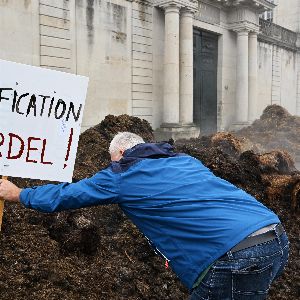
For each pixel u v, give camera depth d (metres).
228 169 5.30
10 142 2.48
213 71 20.58
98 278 3.17
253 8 20.92
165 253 2.14
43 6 12.20
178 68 16.39
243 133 15.95
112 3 14.47
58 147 2.61
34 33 12.04
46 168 2.59
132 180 2.12
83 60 13.62
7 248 3.15
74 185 2.15
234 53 21.42
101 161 5.41
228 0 19.97
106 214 4.08
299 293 3.76
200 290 2.09
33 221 3.60
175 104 16.30
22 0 11.64
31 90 2.48
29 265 3.02
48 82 2.52
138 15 15.51
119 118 6.90
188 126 16.53
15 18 11.51
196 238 2.03
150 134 7.16
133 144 2.36
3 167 2.47
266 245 2.03
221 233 1.99
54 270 3.03
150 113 16.36
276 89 26.02
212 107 20.58
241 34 20.88
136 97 15.70
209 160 5.52
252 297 2.05
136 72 15.61
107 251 3.58
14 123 2.47
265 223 2.06
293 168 7.30
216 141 8.63
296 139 14.78
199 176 2.20
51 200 2.13
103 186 2.12
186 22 16.64
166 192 2.09
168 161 2.23
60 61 12.82
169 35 16.00
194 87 19.20
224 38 20.67
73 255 3.33
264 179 5.38
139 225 2.21
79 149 5.60
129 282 3.29
